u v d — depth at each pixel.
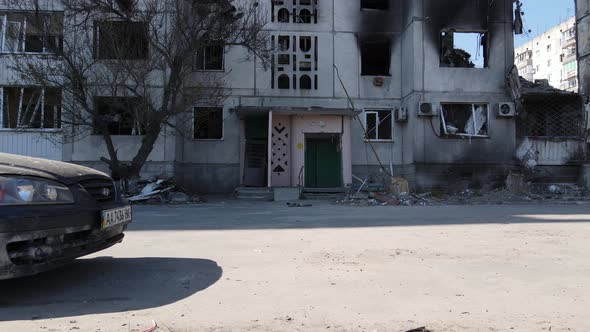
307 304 3.94
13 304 3.98
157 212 12.32
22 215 3.71
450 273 5.00
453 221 9.84
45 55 16.02
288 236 7.69
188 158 19.38
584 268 5.23
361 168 20.11
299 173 19.39
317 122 19.67
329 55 20.33
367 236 7.64
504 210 12.77
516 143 19.80
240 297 4.15
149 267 5.34
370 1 21.42
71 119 16.36
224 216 11.23
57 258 4.02
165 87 16.22
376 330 3.32
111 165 16.17
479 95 19.31
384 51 21.52
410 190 18.91
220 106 19.47
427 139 18.95
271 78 19.97
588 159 19.64
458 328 3.36
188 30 16.97
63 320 3.55
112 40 15.69
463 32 19.77
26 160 4.41
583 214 11.38
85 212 4.29
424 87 19.05
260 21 18.31
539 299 4.07
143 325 3.42
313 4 20.36
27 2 16.97
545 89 20.66
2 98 17.72
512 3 19.80
